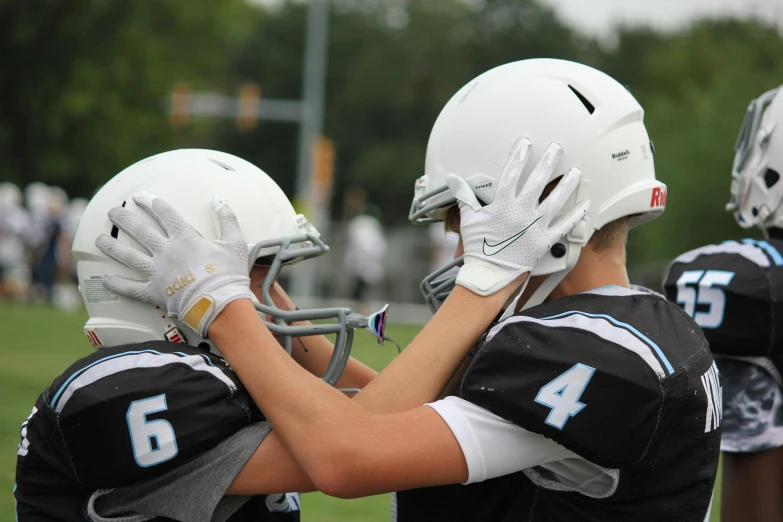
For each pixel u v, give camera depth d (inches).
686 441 229.3
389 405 226.1
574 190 246.1
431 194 259.0
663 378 223.0
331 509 608.1
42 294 2234.3
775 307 295.0
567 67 259.1
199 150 273.4
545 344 224.7
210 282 238.8
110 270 255.9
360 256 2309.3
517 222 237.3
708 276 306.5
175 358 234.1
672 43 5472.4
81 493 238.2
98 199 263.3
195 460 232.4
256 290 268.8
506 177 241.4
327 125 6412.4
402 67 6289.4
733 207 349.4
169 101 4355.3
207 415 230.2
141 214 251.8
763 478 296.0
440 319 235.9
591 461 222.8
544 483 236.5
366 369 304.5
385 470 217.6
